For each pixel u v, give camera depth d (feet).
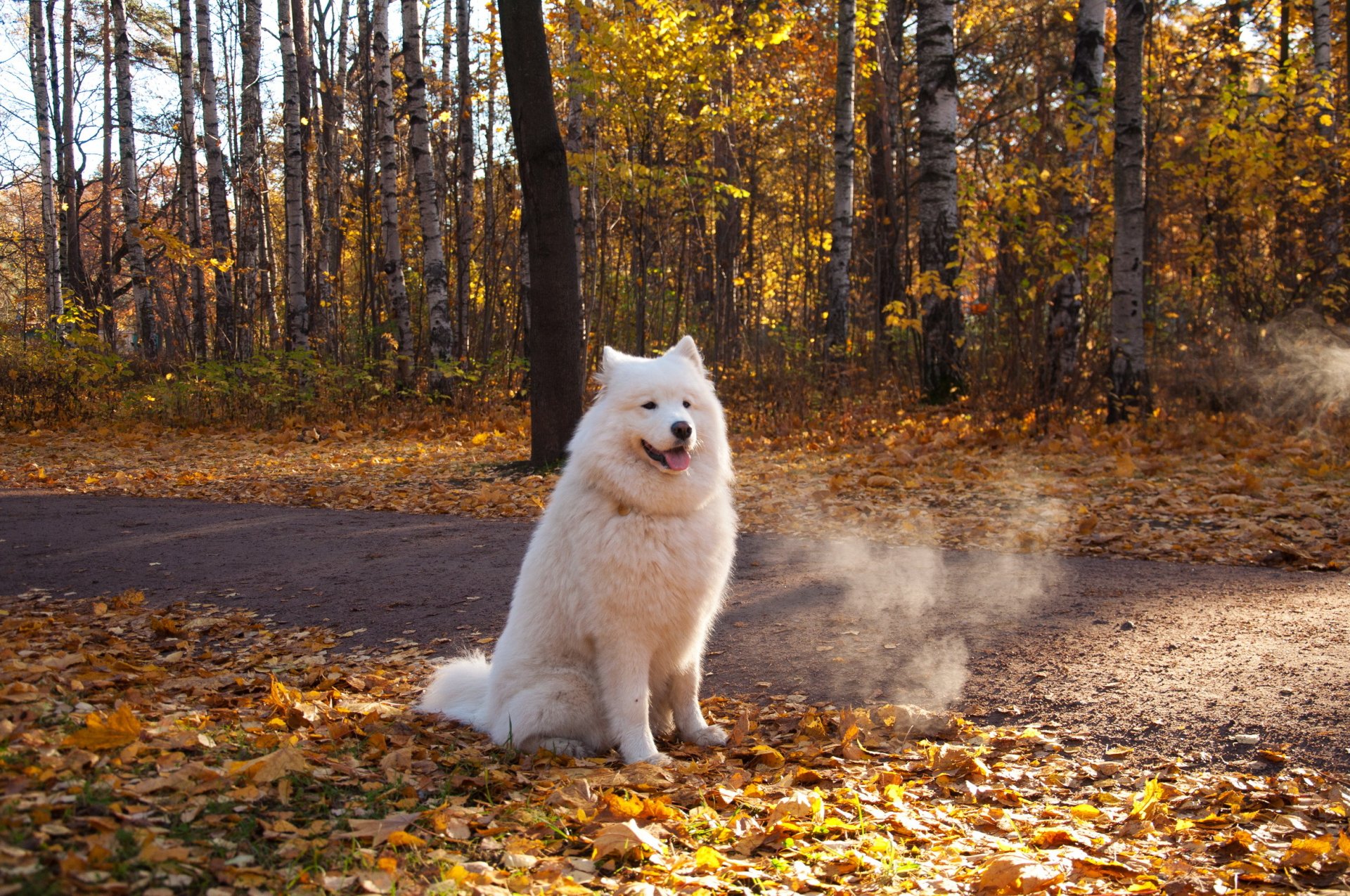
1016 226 42.88
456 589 21.44
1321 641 15.14
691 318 73.31
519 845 9.21
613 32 50.55
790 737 13.44
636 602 11.93
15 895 6.80
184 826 8.40
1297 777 11.16
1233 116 43.75
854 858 9.36
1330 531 22.70
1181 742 12.36
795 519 27.96
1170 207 53.01
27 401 56.44
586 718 12.46
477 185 95.66
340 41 96.12
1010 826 10.25
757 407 46.93
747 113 59.72
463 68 70.95
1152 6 56.29
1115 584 19.53
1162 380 43.24
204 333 87.61
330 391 55.88
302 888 7.73
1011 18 79.97
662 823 10.08
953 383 48.93
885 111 75.77
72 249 104.32
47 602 20.88
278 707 13.42
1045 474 31.78
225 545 26.21
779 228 107.65
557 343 35.17
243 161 80.79
